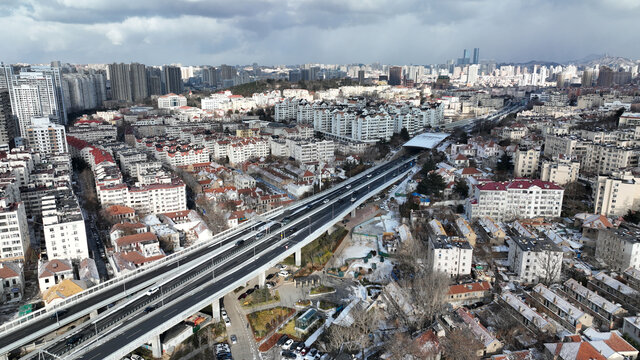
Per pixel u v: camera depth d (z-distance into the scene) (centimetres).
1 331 19388
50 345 18888
